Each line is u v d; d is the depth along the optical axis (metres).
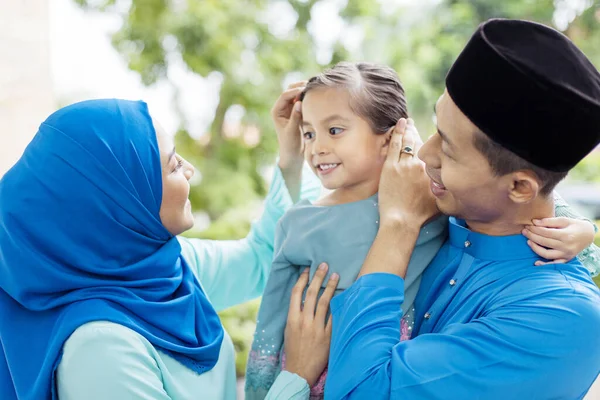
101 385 1.16
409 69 4.31
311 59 4.82
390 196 1.38
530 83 1.10
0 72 2.06
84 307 1.23
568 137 1.13
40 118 2.20
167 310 1.33
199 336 1.41
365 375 1.21
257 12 4.74
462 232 1.36
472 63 1.15
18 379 1.23
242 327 3.73
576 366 1.17
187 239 1.73
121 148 1.28
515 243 1.28
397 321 1.27
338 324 1.31
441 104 1.24
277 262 1.49
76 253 1.26
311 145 1.49
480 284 1.28
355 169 1.44
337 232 1.44
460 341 1.17
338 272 1.42
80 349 1.18
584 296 1.19
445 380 1.15
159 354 1.30
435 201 1.38
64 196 1.24
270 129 4.79
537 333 1.15
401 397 1.16
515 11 4.29
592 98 1.12
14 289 1.24
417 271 1.40
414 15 4.56
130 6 4.70
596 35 4.12
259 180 4.82
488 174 1.20
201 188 4.61
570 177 3.71
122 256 1.31
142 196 1.32
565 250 1.24
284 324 1.49
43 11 2.21
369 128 1.44
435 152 1.29
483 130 1.16
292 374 1.37
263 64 4.71
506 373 1.14
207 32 4.56
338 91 1.42
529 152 1.14
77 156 1.25
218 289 1.70
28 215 1.24
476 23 4.42
